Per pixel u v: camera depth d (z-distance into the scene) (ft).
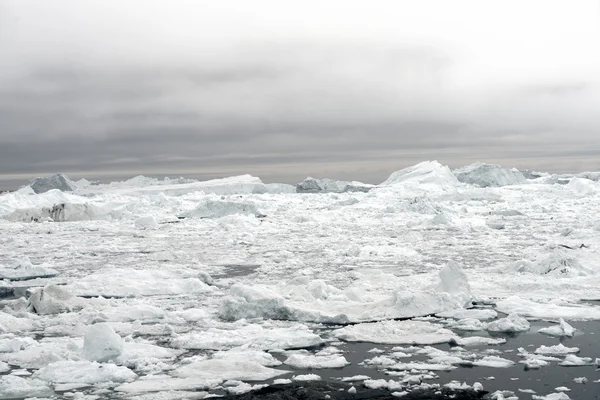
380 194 269.23
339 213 178.70
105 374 32.50
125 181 399.24
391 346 38.63
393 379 31.94
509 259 79.00
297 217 163.12
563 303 49.78
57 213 181.16
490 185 338.34
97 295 57.67
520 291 55.42
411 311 46.85
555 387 30.01
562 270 61.87
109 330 36.32
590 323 43.37
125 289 59.00
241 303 47.47
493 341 38.83
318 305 49.52
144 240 118.01
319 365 34.19
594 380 30.94
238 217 152.25
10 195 196.75
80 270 76.43
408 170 347.15
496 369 33.14
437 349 37.45
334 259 83.25
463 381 31.24
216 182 355.15
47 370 33.30
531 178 392.88
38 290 51.96
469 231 123.75
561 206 198.70
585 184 253.03
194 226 151.33
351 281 63.36
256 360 35.47
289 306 46.73
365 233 124.77
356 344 39.19
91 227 151.64
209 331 42.52
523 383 30.71
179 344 39.42
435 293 48.49
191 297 56.90
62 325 45.73
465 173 349.20
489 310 45.80
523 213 173.88
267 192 343.46
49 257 91.04
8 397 29.86
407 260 80.48
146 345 38.75
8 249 103.24
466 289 51.47
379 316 46.09
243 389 30.32
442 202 224.74
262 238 118.73
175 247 104.22
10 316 46.21
